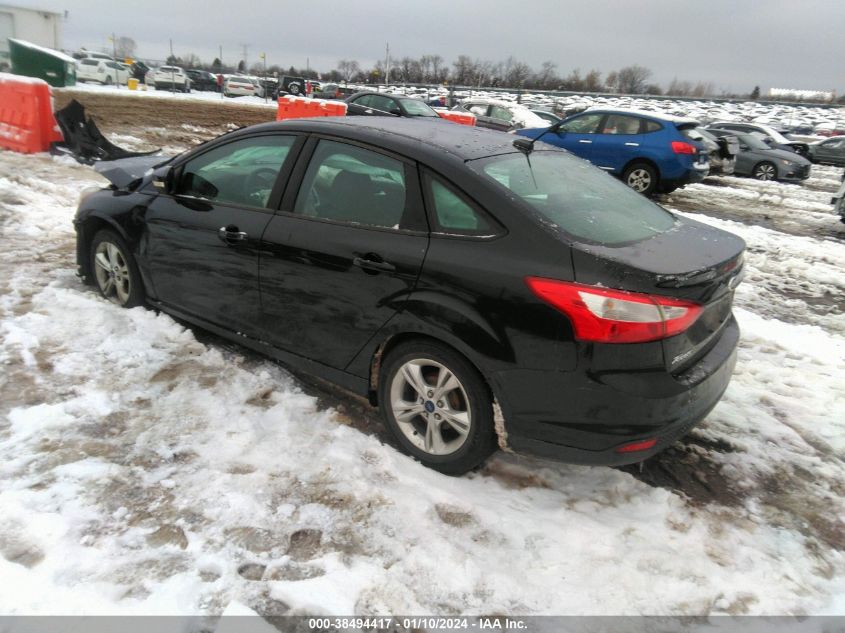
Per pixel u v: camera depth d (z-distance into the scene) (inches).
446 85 2925.7
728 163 640.4
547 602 92.2
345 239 123.3
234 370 151.9
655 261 101.6
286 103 630.5
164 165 167.9
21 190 304.8
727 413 151.6
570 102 2353.6
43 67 916.0
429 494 113.0
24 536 94.7
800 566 104.2
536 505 113.2
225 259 144.4
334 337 128.1
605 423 100.3
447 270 109.8
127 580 88.9
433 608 89.4
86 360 149.2
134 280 172.7
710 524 113.0
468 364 110.7
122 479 109.6
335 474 115.6
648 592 95.4
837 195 429.4
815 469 132.1
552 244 103.5
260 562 94.7
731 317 130.3
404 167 120.7
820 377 175.5
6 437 118.5
